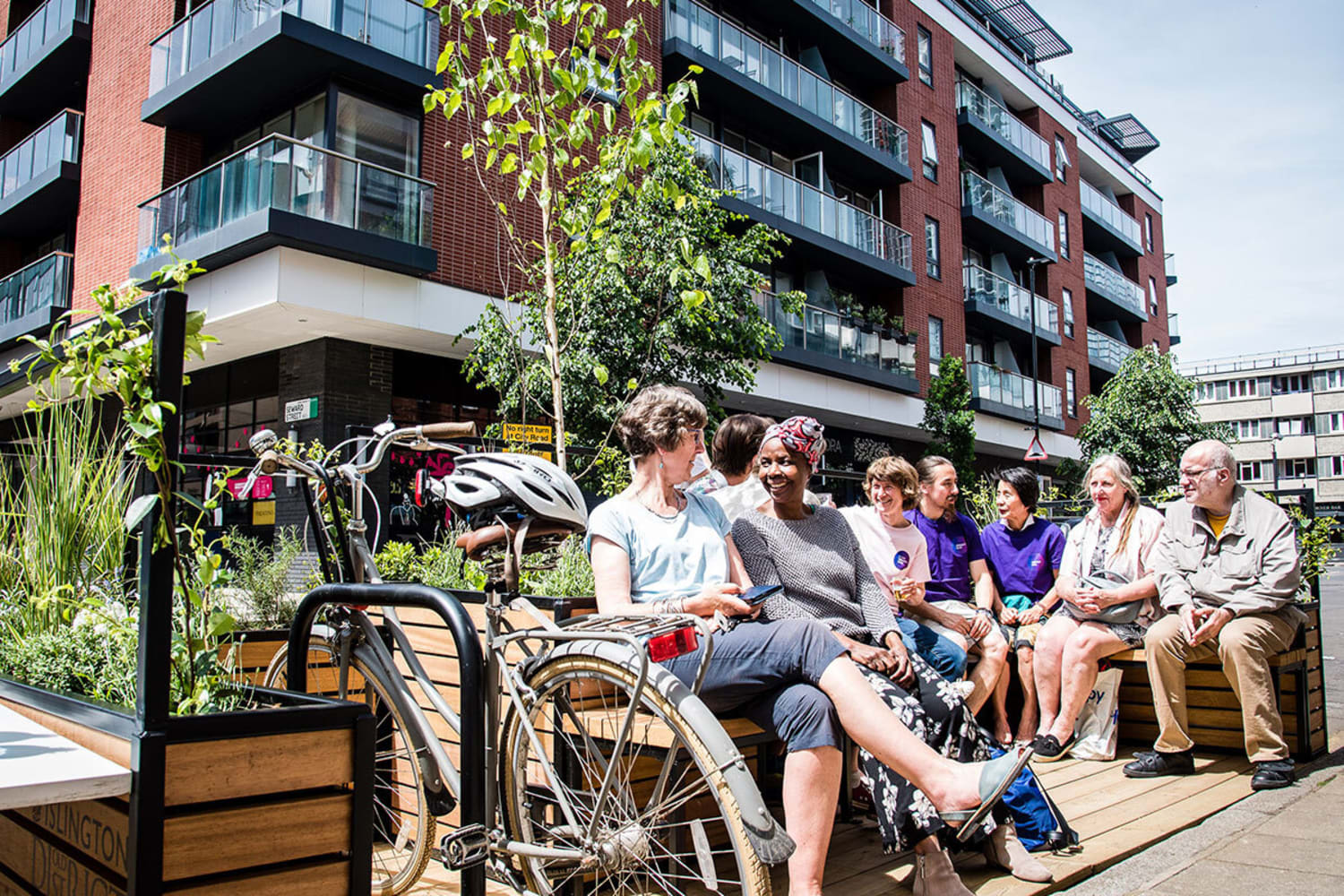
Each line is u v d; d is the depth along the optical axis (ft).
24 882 6.64
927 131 79.41
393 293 39.11
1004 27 102.42
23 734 6.53
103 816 5.66
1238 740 15.90
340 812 6.08
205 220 38.45
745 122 63.36
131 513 5.49
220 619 6.79
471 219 42.57
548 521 7.77
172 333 5.78
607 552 8.75
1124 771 14.65
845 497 69.51
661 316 32.96
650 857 7.16
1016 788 10.64
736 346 35.88
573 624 7.56
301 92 41.19
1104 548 15.78
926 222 77.77
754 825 6.19
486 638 7.80
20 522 9.62
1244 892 9.41
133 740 5.35
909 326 73.20
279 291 35.65
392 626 8.41
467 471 8.01
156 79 44.47
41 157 53.57
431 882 9.53
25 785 4.97
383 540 14.71
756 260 36.14
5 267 59.82
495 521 7.87
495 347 33.12
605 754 8.14
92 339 6.04
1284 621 14.25
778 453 10.66
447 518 15.35
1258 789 13.75
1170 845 11.16
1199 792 13.55
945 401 66.33
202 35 41.98
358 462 9.07
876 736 7.37
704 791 7.09
